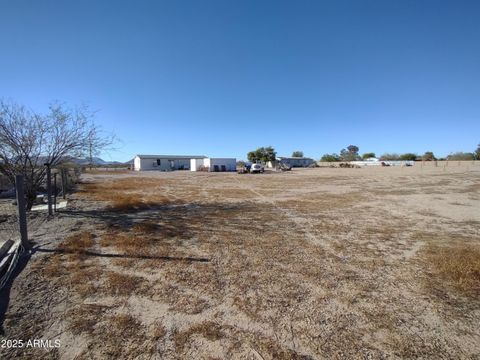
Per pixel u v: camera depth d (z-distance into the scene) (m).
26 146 8.07
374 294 3.83
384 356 2.63
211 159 53.47
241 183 23.31
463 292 3.89
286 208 10.63
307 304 3.55
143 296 3.65
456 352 2.70
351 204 11.74
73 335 2.84
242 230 7.11
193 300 3.59
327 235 6.79
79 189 15.97
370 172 40.69
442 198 13.63
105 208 9.75
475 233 7.09
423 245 6.03
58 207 9.52
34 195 8.62
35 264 4.51
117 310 3.31
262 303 3.55
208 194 15.25
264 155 84.94
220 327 3.04
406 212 9.95
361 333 2.97
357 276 4.41
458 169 42.44
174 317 3.20
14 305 3.34
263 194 15.41
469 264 4.65
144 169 61.91
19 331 2.88
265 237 6.51
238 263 4.88
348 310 3.43
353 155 101.38
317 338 2.88
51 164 8.84
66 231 6.45
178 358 2.55
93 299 3.54
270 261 5.00
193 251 5.41
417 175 31.31
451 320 3.24
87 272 4.29
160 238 6.16
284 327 3.06
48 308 3.31
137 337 2.83
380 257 5.28
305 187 19.62
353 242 6.23
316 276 4.39
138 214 8.86
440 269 4.60
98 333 2.88
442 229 7.49
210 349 2.68
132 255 5.07
